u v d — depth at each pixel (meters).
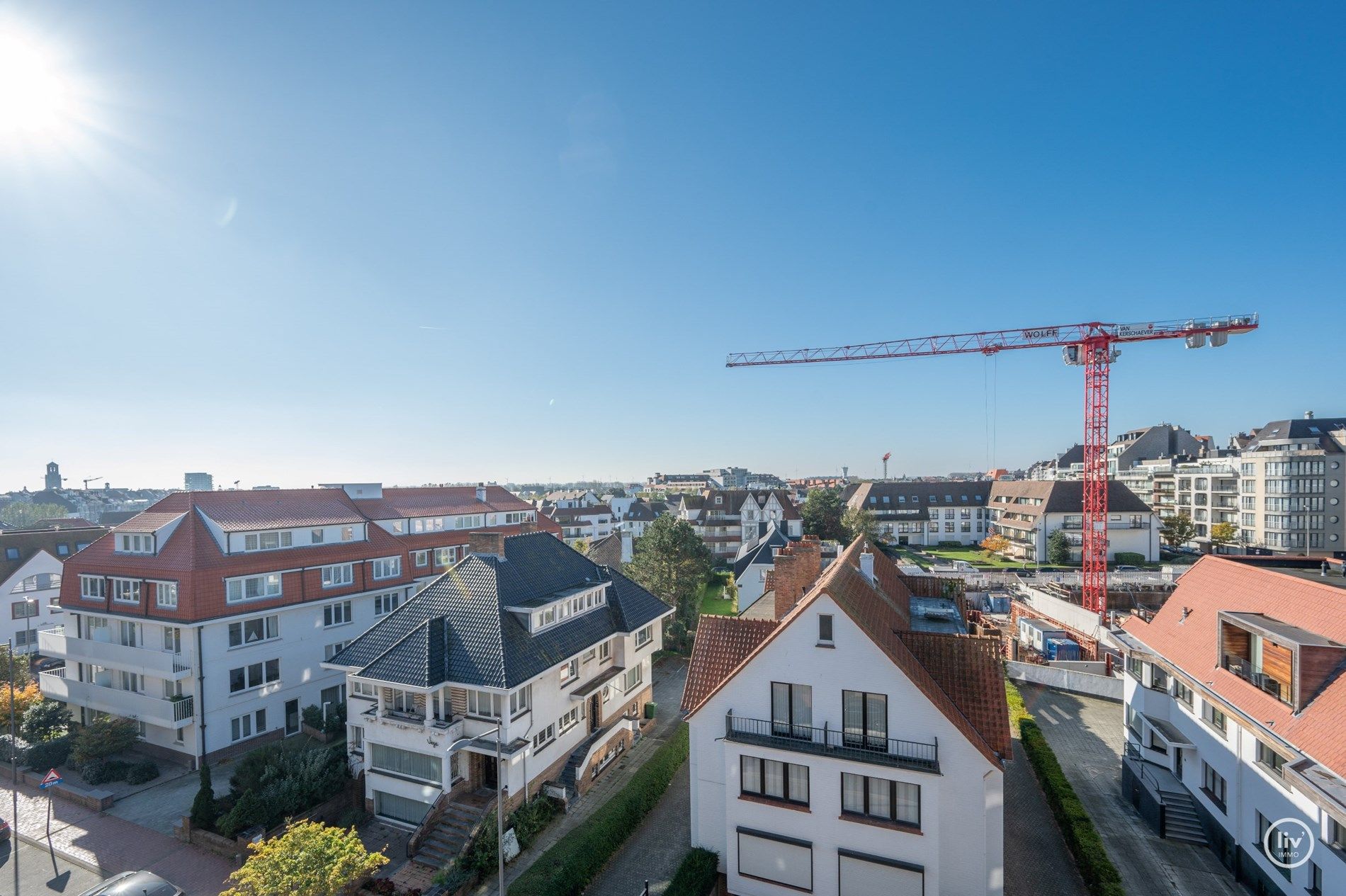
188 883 22.67
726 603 63.91
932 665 21.23
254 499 37.34
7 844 25.52
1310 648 17.80
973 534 114.50
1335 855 16.52
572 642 29.02
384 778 25.58
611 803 25.09
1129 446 136.00
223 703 31.77
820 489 105.12
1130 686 28.19
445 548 45.31
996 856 18.77
